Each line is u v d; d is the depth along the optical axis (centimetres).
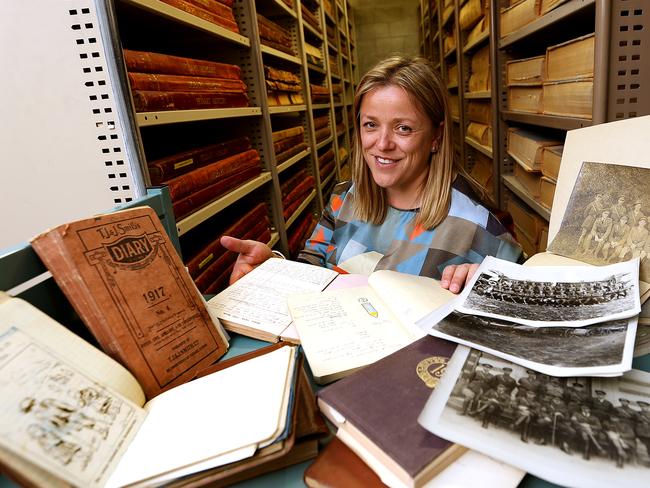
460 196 115
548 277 68
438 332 56
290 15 280
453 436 40
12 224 97
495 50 219
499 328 56
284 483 44
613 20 100
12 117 90
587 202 76
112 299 55
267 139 202
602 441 39
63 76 86
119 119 88
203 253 135
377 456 41
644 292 61
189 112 118
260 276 91
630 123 71
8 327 44
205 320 66
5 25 84
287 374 51
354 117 121
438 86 109
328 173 388
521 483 40
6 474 36
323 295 77
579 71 128
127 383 51
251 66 193
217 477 41
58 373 45
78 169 92
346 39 583
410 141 109
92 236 55
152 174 108
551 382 46
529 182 199
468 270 78
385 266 119
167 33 156
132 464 42
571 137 83
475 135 310
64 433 40
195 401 50
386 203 125
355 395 46
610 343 49
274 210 213
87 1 81
